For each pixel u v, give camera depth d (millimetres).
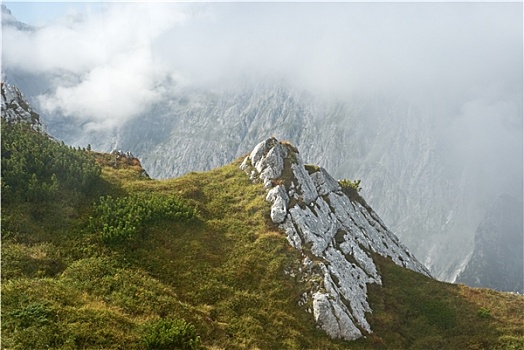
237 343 25141
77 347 18531
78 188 37688
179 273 30703
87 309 21609
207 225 38250
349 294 34562
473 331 34031
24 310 19875
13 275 24891
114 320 21328
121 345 19562
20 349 17312
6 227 29266
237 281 31984
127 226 32625
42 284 23516
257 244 36812
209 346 23078
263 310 29750
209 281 30906
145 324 21969
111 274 27531
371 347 30406
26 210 31812
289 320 29578
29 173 35531
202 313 26625
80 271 26938
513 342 32000
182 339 21438
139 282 27422
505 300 39094
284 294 32000
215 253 34656
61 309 20766
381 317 35344
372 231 52375
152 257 31172
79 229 32094
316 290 32688
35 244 29078
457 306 37469
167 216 36719
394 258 50094
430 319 36156
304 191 46375
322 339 29266
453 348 32219
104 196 38562
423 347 32594
